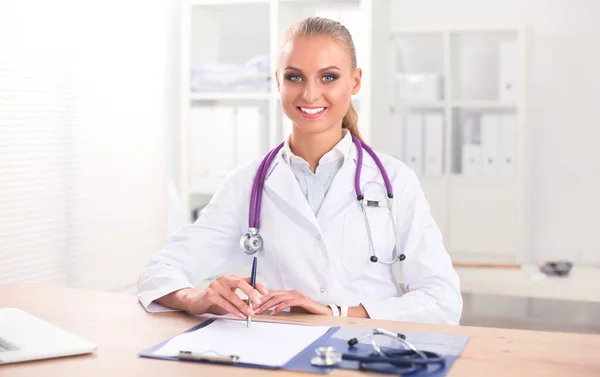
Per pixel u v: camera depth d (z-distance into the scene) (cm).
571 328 476
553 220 503
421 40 521
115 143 367
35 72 314
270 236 197
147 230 396
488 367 129
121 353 140
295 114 187
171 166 446
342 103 186
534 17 500
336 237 194
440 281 189
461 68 519
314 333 151
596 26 492
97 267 358
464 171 486
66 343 142
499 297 508
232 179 206
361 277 194
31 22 311
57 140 328
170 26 438
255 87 391
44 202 322
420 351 135
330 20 189
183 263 196
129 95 377
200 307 165
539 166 503
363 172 200
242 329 155
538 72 501
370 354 134
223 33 442
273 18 383
